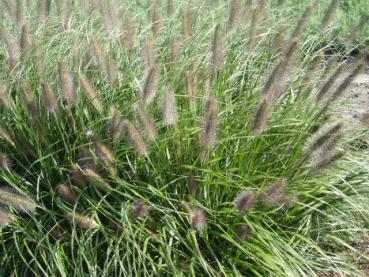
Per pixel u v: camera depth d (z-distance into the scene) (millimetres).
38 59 729
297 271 638
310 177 698
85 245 630
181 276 614
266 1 792
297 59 776
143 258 608
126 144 709
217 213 673
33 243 677
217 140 692
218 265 655
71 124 731
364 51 707
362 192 725
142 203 632
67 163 714
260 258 653
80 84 711
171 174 692
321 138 647
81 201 688
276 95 670
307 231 692
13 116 753
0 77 746
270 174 695
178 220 678
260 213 680
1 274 657
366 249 747
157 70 640
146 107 698
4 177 664
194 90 711
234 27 795
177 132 672
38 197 649
